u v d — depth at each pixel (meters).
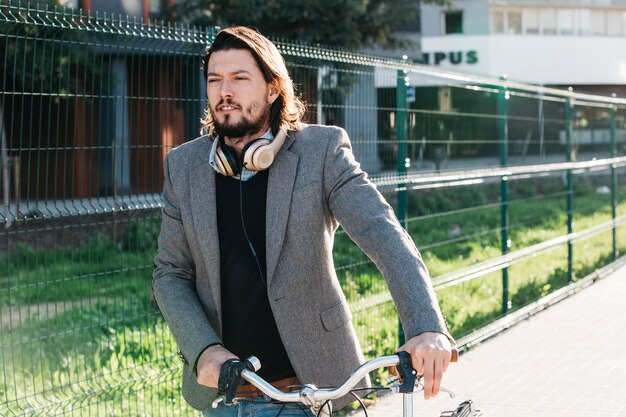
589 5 42.06
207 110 3.59
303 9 20.53
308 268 3.36
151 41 5.70
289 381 3.42
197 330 3.22
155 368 6.00
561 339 9.77
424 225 10.54
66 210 5.38
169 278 3.48
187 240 3.49
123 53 5.71
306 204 3.34
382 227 3.21
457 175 9.02
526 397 7.56
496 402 7.41
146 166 5.84
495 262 10.21
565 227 14.52
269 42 3.39
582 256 14.77
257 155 3.27
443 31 38.84
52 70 5.25
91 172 5.55
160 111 5.94
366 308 7.89
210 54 3.36
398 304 3.00
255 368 2.95
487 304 10.75
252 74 3.30
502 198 10.55
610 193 16.48
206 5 21.08
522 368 8.53
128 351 6.27
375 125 7.55
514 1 39.84
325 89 7.01
